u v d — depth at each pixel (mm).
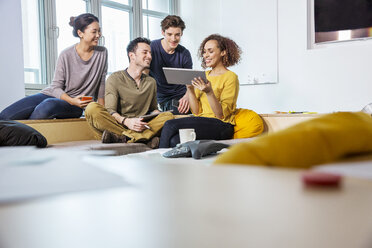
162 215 113
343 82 4637
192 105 2791
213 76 2777
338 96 4676
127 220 110
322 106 4797
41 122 2473
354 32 4586
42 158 238
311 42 4887
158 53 4020
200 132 2459
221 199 129
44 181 171
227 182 157
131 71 2900
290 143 292
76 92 3098
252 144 283
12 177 180
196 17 5840
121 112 2857
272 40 5125
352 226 95
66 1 4414
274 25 5102
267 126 2619
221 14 5566
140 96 2875
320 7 4762
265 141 293
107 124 2590
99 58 3174
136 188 153
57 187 160
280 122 2529
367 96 4500
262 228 98
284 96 5070
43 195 148
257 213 110
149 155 1603
